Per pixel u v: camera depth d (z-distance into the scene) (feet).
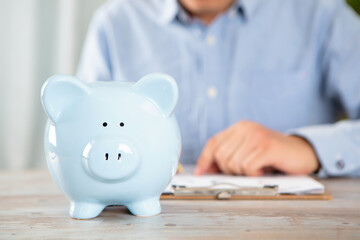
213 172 2.71
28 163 6.40
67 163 1.42
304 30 4.09
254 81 4.01
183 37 4.08
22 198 1.97
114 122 1.39
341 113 4.28
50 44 6.29
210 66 4.01
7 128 6.34
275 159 2.49
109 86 1.48
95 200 1.50
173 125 1.53
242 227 1.37
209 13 3.97
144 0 4.32
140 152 1.41
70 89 1.43
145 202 1.55
